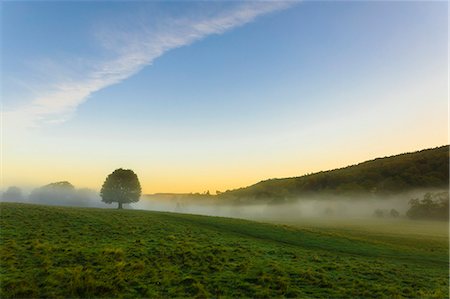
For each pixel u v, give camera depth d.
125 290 20.66
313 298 20.95
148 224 50.16
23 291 19.45
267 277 24.41
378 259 37.34
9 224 41.31
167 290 21.03
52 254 28.14
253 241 43.25
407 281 26.84
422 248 47.94
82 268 24.70
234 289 21.94
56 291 19.95
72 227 42.69
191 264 27.56
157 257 29.38
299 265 29.97
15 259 26.27
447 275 30.84
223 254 32.31
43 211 53.47
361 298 21.45
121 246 33.12
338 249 42.38
